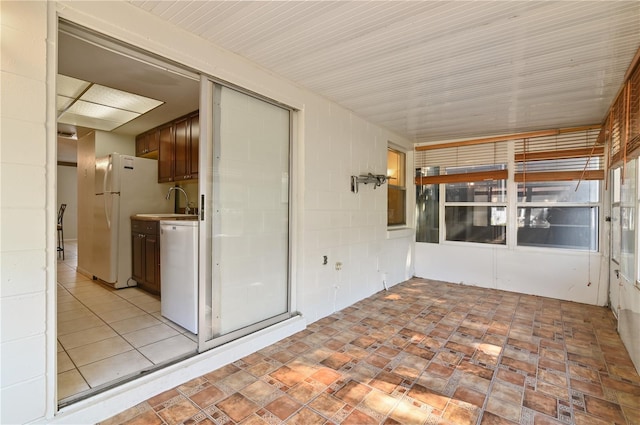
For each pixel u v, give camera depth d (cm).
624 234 277
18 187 138
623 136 261
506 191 437
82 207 475
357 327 295
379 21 184
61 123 405
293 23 188
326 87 288
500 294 414
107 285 411
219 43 214
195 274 256
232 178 240
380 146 414
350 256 361
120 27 170
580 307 361
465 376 211
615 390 196
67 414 153
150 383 184
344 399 184
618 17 172
